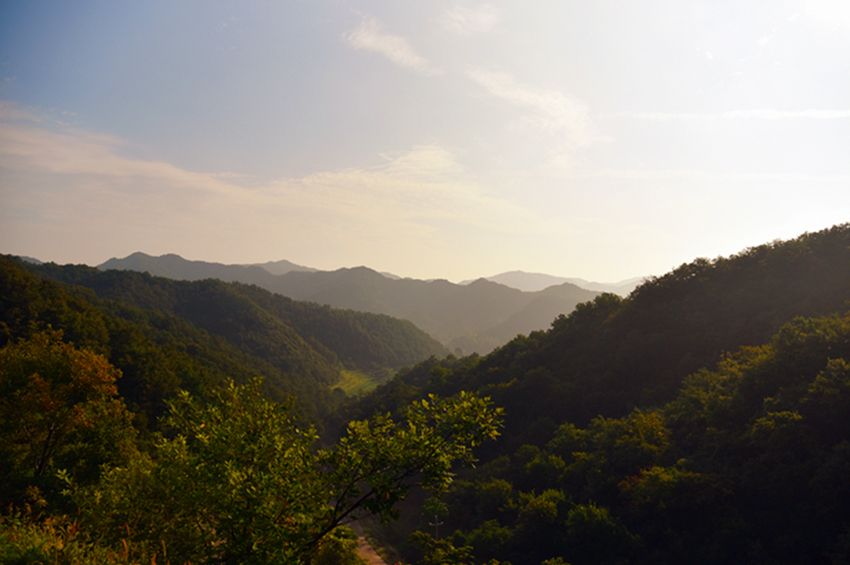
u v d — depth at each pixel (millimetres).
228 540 7828
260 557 7027
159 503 8531
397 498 7457
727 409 43906
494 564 25578
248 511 7387
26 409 19781
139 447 35688
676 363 68312
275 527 7062
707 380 52312
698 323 71312
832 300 60031
